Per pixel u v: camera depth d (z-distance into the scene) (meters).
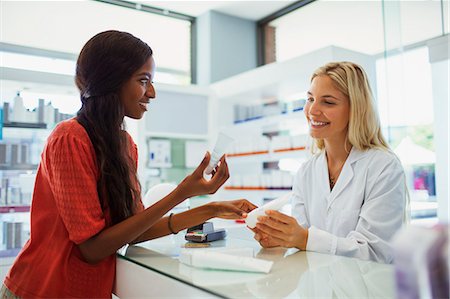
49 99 2.81
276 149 2.90
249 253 0.88
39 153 2.77
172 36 3.95
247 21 4.11
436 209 2.27
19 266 0.95
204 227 1.16
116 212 0.96
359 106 1.27
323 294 0.63
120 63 0.94
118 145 0.97
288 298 0.61
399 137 2.36
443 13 2.29
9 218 2.65
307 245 0.99
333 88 1.27
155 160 3.24
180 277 0.74
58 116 2.83
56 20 3.23
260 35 4.16
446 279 0.36
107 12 3.53
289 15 3.91
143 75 0.98
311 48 3.70
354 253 1.00
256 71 2.96
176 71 3.96
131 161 1.04
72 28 3.30
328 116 1.27
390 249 1.08
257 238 1.04
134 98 0.99
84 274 0.91
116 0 3.53
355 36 3.27
